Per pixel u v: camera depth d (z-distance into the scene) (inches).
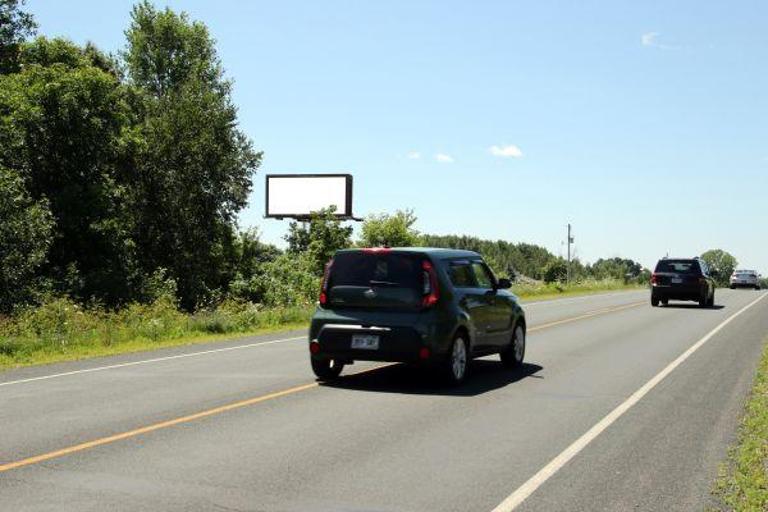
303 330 836.6
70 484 239.3
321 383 448.5
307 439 304.2
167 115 1686.8
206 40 2346.2
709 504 223.3
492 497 229.6
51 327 778.2
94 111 1550.2
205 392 414.3
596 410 368.2
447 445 295.4
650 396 407.5
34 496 226.4
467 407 374.9
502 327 505.4
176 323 802.2
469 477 251.1
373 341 432.8
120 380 458.3
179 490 233.6
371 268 443.8
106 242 1535.4
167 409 364.5
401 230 2020.2
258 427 326.0
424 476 252.1
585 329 822.5
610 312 1113.4
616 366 528.4
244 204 1829.5
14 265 1157.7
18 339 652.7
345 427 327.3
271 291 1386.6
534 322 920.3
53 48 1654.8
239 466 262.5
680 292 1233.4
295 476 250.7
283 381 455.2
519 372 502.0
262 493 231.6
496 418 347.9
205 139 1674.5
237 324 840.3
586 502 224.8
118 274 1455.5
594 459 275.1
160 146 1647.4
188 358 573.0
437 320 430.0
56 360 562.9
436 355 428.8
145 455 276.8
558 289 2006.6
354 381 456.8
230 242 1876.2
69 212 1477.6
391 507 219.6
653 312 1112.2
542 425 333.4
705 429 325.4
